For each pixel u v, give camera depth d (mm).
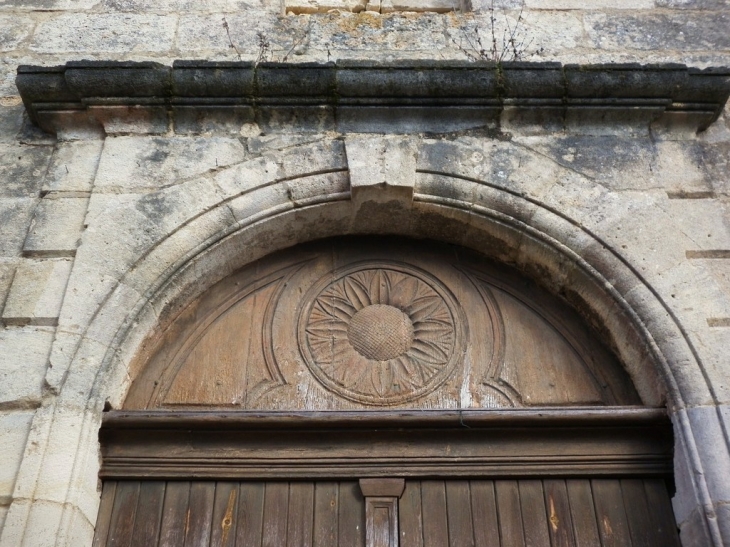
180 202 3197
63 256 3070
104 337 2887
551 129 3484
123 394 2979
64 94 3383
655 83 3426
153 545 2760
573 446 2977
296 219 3355
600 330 3271
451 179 3326
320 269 3502
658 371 2938
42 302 2936
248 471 2918
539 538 2812
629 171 3369
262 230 3307
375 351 3289
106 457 2895
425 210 3371
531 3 4012
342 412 2959
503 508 2879
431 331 3350
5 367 2773
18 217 3189
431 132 3441
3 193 3264
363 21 3912
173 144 3363
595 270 3160
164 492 2885
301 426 2959
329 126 3447
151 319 3062
